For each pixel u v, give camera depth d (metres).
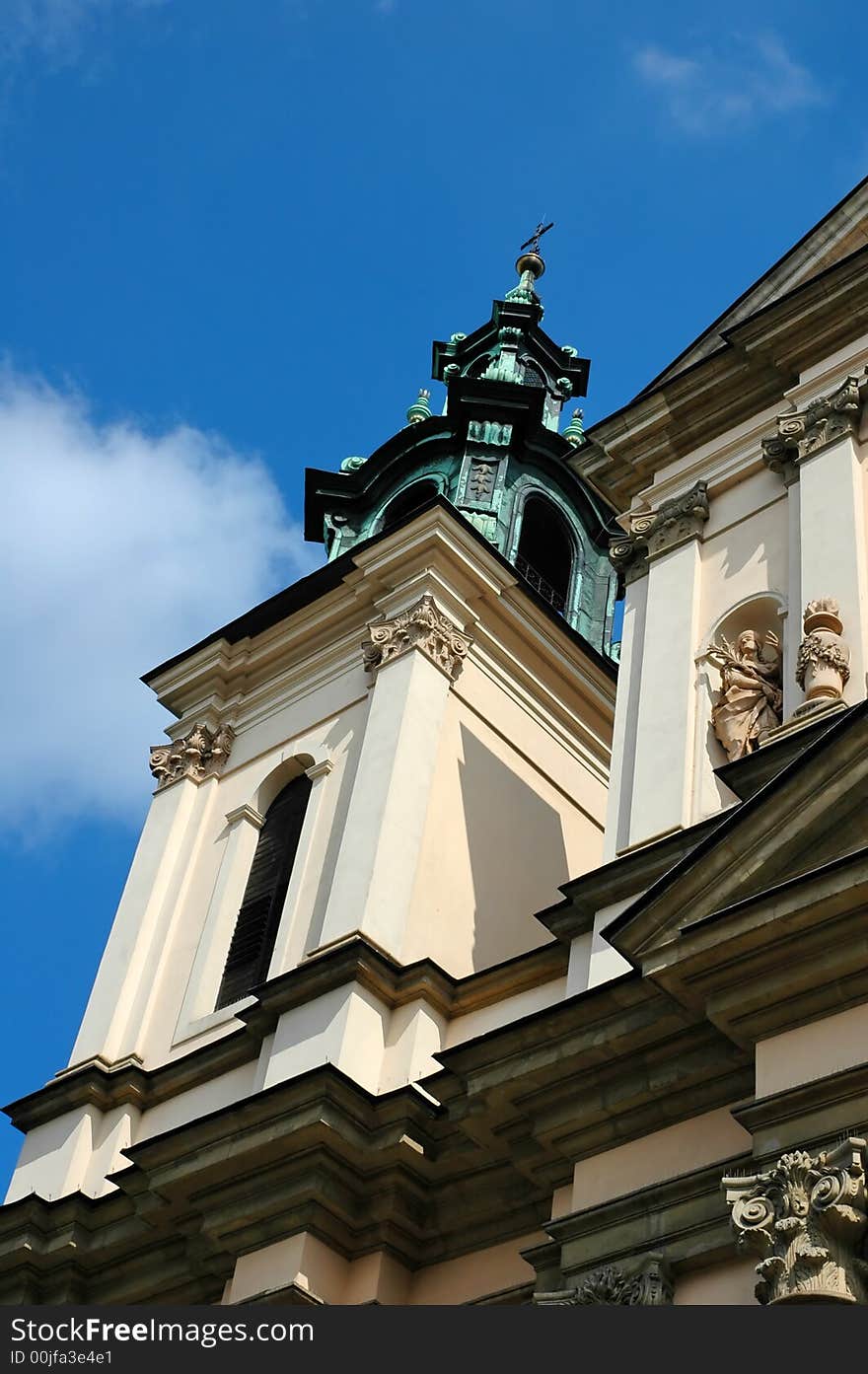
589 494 33.62
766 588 22.69
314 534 34.34
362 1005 22.92
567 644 29.73
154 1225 22.50
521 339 35.69
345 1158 20.94
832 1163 15.07
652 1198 17.16
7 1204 24.03
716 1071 17.61
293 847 27.25
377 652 27.98
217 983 26.41
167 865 28.50
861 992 16.03
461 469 32.56
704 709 22.08
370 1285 20.34
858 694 20.05
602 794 29.59
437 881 25.45
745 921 16.44
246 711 30.14
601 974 19.98
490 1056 19.33
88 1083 25.72
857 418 23.22
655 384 26.41
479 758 27.53
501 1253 20.09
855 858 15.90
